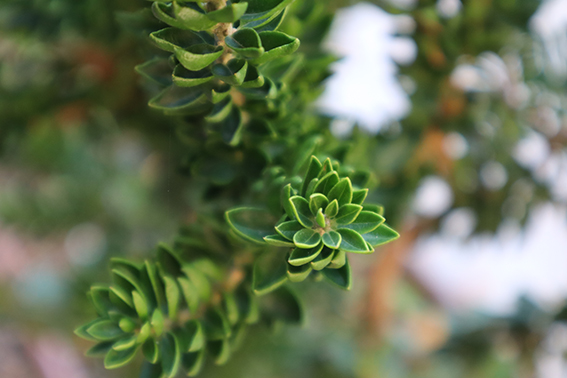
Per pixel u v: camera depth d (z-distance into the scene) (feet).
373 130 1.24
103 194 1.91
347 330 1.80
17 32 1.21
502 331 1.53
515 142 1.22
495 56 1.19
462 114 1.23
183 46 0.87
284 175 0.93
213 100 0.87
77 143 1.77
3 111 1.30
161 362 0.92
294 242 0.84
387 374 1.75
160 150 1.45
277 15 0.88
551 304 1.51
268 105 0.94
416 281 2.99
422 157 1.24
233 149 0.98
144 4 1.12
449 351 1.60
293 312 0.98
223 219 0.98
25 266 2.15
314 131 1.02
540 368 1.49
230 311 0.95
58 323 1.81
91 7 1.14
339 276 0.87
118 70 1.26
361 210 0.87
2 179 1.78
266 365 1.46
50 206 1.81
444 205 1.41
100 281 1.65
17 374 2.63
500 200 1.33
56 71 1.29
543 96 1.25
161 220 1.96
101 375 2.03
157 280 0.94
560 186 1.32
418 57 1.19
